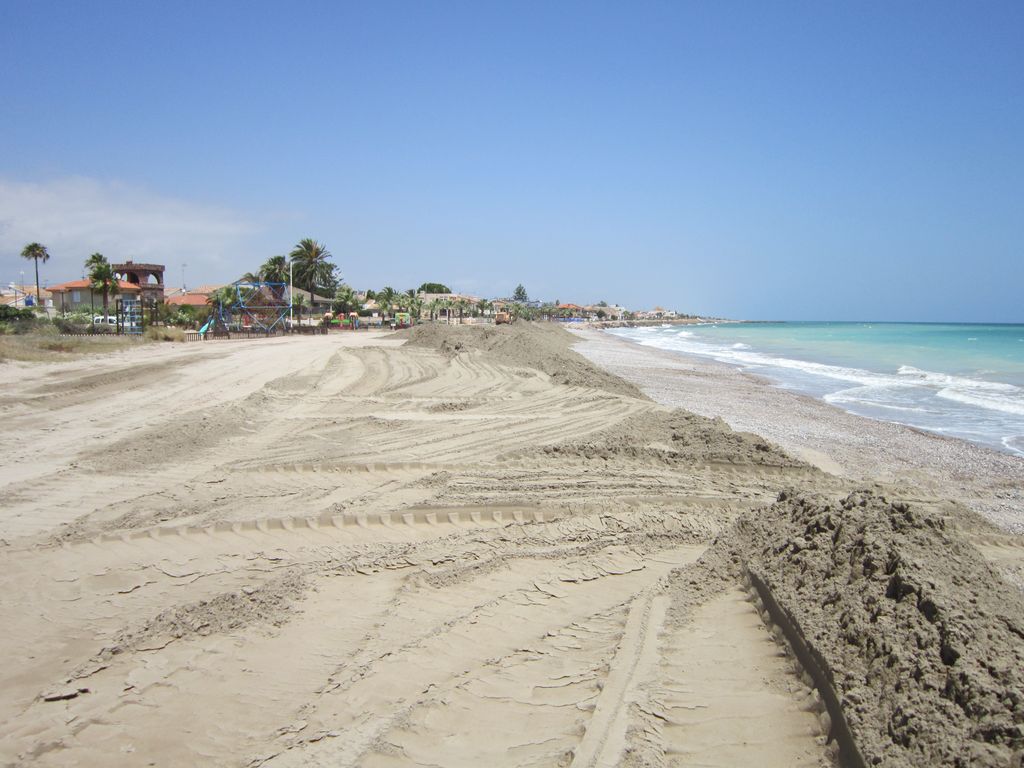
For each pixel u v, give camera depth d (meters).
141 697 4.73
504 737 4.26
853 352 52.06
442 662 5.29
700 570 6.68
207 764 4.02
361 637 5.67
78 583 6.59
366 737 4.24
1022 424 18.47
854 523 5.69
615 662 5.07
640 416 15.33
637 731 4.17
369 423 15.04
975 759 3.23
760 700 4.46
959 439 16.11
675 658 5.09
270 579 6.78
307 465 11.04
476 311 130.25
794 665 4.79
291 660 5.27
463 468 11.12
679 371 33.41
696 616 5.81
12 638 5.52
